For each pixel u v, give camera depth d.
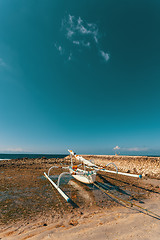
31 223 4.95
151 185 10.29
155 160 16.14
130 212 5.87
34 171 15.66
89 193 8.48
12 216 5.52
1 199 7.31
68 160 29.98
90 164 10.21
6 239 3.92
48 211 6.01
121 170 18.22
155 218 5.27
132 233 4.21
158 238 3.94
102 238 3.94
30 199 7.38
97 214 5.69
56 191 8.71
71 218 5.34
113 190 9.13
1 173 14.35
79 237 3.98
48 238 3.93
